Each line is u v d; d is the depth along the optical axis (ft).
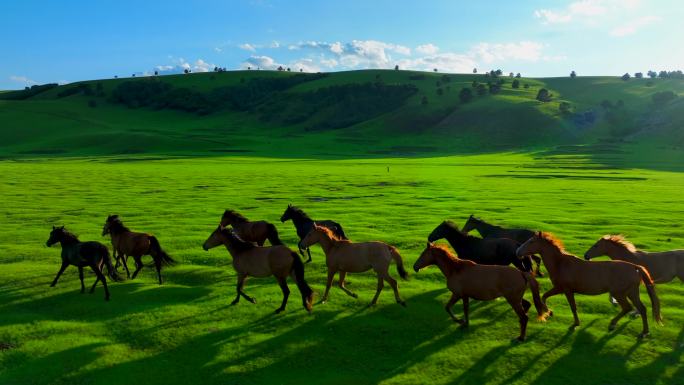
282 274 42.55
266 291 48.93
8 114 613.93
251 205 115.03
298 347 35.55
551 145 476.13
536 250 39.06
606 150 375.04
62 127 567.18
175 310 42.93
